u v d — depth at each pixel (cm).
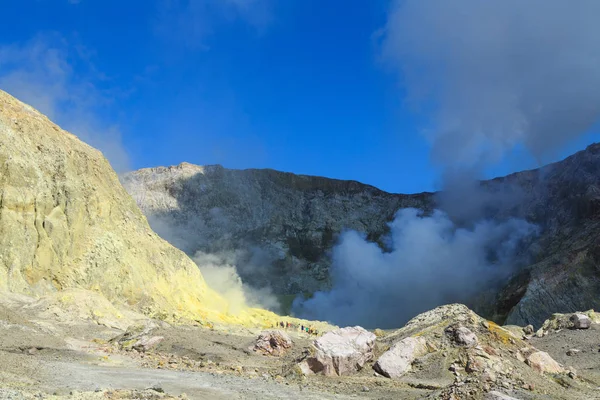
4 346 2438
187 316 6147
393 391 2012
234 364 2728
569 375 2364
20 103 6231
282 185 15712
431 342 2552
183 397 1616
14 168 5078
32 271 4812
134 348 3016
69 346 2744
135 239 6694
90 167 6538
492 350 2377
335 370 2402
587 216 10356
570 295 8406
